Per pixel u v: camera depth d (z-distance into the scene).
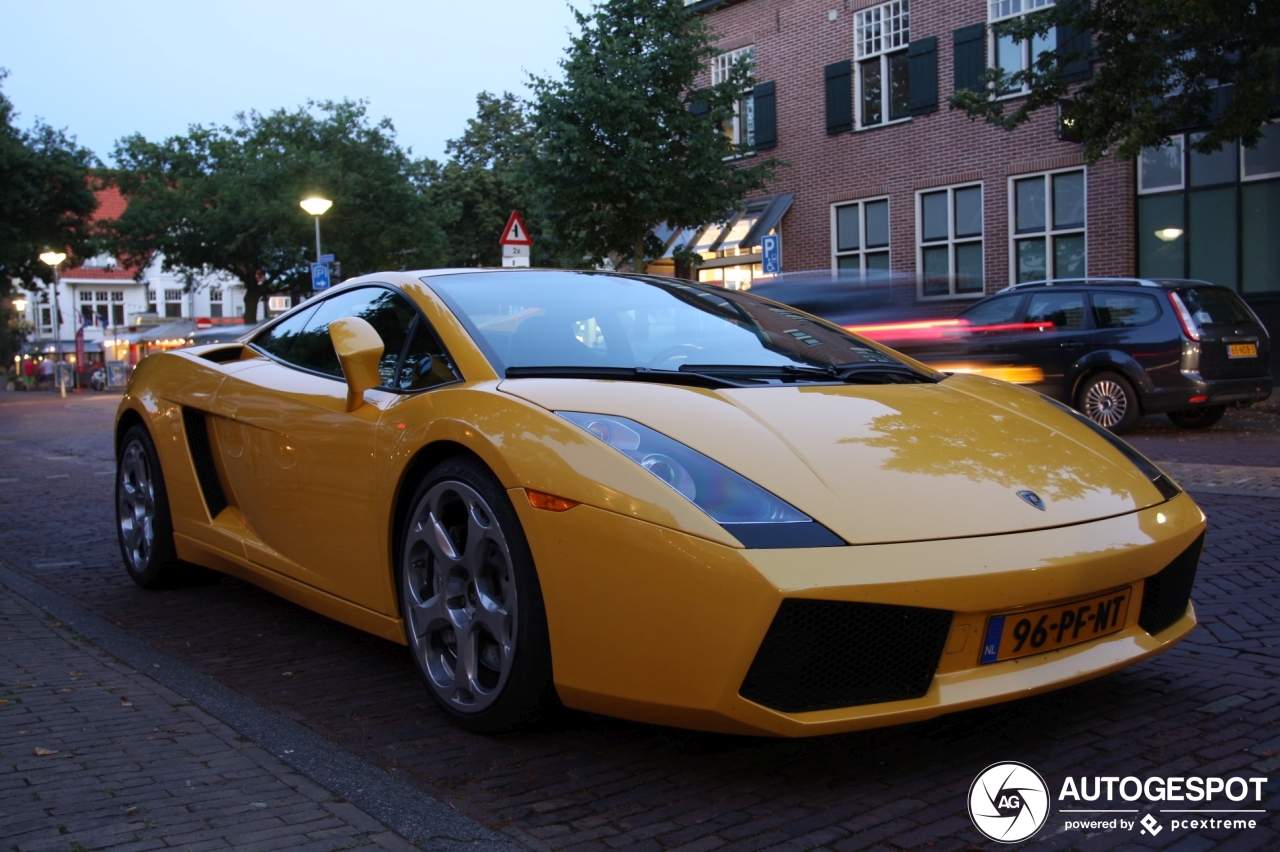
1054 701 3.02
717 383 2.92
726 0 21.78
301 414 3.51
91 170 36.19
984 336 11.55
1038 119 16.81
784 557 2.25
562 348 3.14
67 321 65.75
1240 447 9.22
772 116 21.17
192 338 38.66
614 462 2.47
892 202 19.17
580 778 2.53
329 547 3.36
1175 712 2.90
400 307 3.47
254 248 39.12
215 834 2.16
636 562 2.35
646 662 2.35
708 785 2.49
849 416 2.78
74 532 6.23
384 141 40.19
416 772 2.57
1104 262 16.23
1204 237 15.21
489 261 46.84
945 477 2.54
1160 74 12.36
